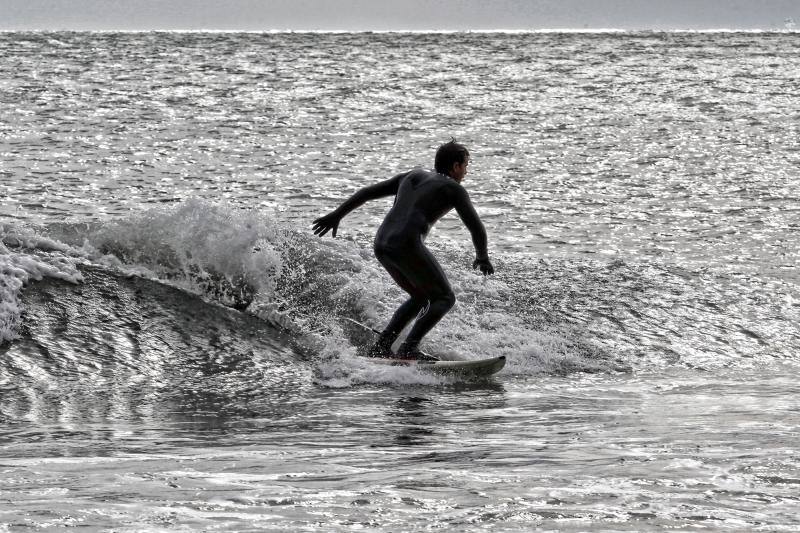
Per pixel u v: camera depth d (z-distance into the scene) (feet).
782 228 190.19
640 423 79.30
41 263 115.55
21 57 483.51
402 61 508.94
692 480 56.24
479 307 126.11
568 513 48.96
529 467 60.29
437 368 104.83
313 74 452.35
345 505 50.39
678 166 265.95
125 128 307.78
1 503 50.26
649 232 185.57
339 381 102.12
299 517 48.03
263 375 102.78
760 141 309.22
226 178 239.30
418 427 79.15
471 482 55.83
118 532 45.03
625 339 120.57
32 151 262.47
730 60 528.22
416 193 109.40
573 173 254.27
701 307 133.28
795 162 273.33
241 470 59.77
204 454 66.33
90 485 55.01
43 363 99.86
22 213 188.85
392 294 124.47
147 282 118.93
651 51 569.23
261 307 118.32
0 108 336.70
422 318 108.37
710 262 160.04
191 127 315.17
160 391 94.89
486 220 194.29
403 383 102.22
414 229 107.65
